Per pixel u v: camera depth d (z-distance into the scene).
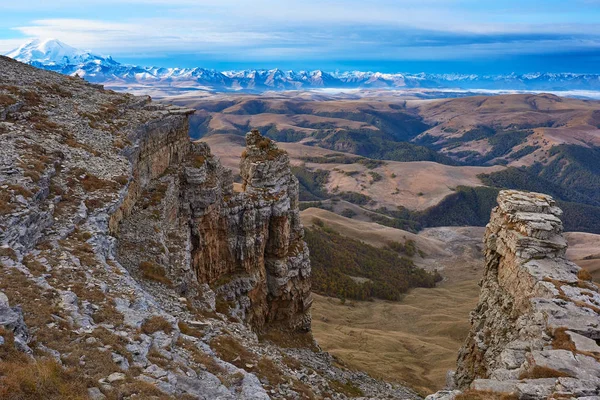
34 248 29.91
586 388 27.55
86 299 26.14
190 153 75.44
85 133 53.50
